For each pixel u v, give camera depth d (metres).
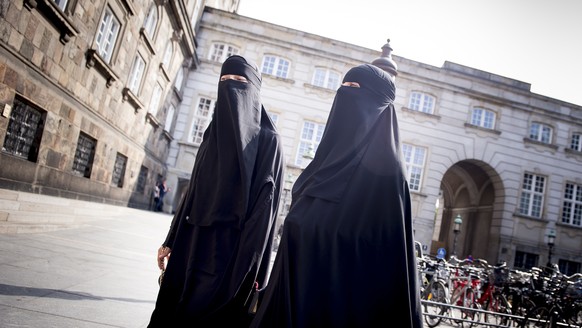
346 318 1.52
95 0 9.22
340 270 1.55
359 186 1.65
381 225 1.60
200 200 2.32
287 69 24.41
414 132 24.16
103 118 11.37
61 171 9.21
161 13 14.86
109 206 11.23
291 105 23.83
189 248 2.31
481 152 24.64
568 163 25.42
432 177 23.89
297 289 1.51
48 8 7.28
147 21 13.90
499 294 7.84
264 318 1.61
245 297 2.26
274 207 2.51
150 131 17.47
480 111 25.27
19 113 7.42
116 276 4.55
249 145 2.38
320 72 24.44
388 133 1.79
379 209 1.62
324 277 1.53
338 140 1.87
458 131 24.50
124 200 15.36
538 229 24.64
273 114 23.81
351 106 1.91
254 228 2.27
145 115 15.98
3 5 6.24
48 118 8.21
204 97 23.72
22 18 6.79
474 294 7.61
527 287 7.65
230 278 2.19
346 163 1.74
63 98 8.73
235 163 2.36
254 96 2.57
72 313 2.82
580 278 7.50
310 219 1.57
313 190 1.65
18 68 6.94
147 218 14.25
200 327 2.10
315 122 23.89
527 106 25.34
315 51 24.23
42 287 3.37
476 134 24.66
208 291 2.16
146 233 10.17
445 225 36.09
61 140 8.95
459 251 32.00
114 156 12.96
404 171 1.70
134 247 7.39
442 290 7.14
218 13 24.34
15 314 2.54
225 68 2.62
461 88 24.73
